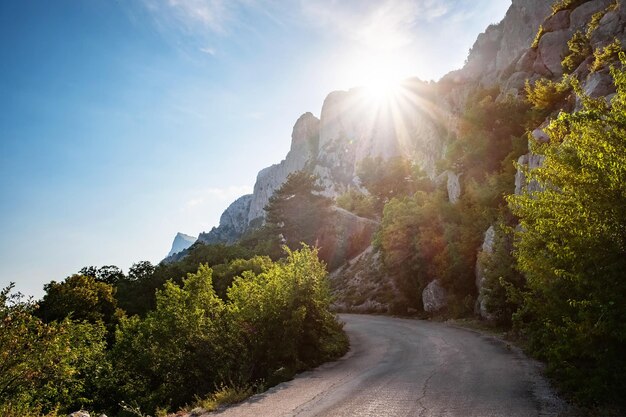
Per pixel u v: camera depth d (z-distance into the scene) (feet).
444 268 115.75
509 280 71.10
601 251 21.71
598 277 22.09
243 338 55.36
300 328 55.72
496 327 75.31
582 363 26.58
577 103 74.74
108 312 127.95
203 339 55.26
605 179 21.59
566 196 24.43
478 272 95.81
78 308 114.73
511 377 36.27
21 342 33.76
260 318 55.26
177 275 166.09
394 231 139.33
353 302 159.84
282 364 53.52
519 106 126.72
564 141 27.09
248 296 58.18
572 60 107.45
